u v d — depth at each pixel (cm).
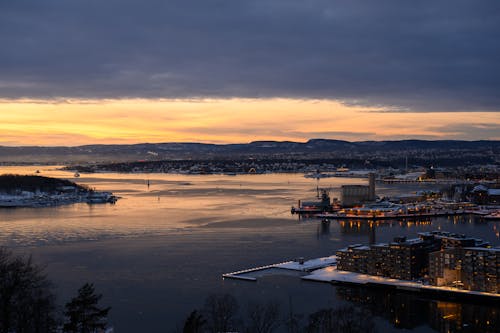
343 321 16100
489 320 18762
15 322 11262
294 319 17825
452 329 17962
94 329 11738
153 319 18675
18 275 11438
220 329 15100
